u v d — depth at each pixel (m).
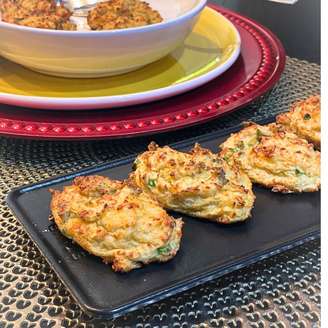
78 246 0.31
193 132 0.43
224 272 0.29
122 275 0.29
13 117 0.42
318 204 0.35
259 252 0.30
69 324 0.27
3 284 0.29
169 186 0.34
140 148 0.42
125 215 0.30
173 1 0.61
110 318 0.26
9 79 0.48
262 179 0.36
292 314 0.28
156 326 0.27
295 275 0.30
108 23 0.50
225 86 0.47
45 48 0.44
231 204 0.33
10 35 0.44
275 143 0.37
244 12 0.70
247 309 0.28
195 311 0.28
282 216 0.34
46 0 0.52
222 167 0.35
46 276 0.30
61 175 0.36
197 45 0.55
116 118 0.42
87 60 0.45
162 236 0.30
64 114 0.43
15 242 0.32
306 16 0.68
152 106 0.44
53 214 0.32
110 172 0.37
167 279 0.29
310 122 0.40
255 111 0.46
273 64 0.51
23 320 0.27
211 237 0.32
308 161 0.36
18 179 0.38
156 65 0.51
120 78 0.49
